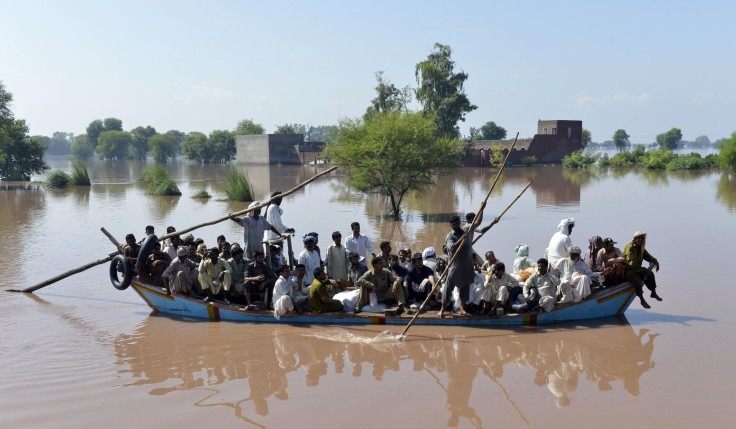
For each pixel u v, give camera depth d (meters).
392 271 10.95
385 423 6.50
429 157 25.50
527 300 10.12
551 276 10.16
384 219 24.66
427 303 10.54
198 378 7.92
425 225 22.81
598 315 10.48
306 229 21.55
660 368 8.07
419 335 9.71
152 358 8.70
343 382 7.74
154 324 10.50
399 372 8.09
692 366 8.12
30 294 12.80
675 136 176.88
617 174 57.91
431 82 71.12
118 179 57.84
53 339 9.60
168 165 113.00
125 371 8.16
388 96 71.25
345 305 10.63
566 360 8.46
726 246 17.19
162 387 7.60
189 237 11.71
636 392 7.27
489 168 71.50
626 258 10.47
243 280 11.05
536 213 25.67
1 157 50.81
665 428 6.30
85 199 34.56
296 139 101.38
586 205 28.88
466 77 72.00
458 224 10.16
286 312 10.37
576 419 6.54
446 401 7.10
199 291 11.23
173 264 10.98
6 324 10.48
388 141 25.03
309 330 10.03
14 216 25.94
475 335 9.68
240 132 130.12
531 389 7.44
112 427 6.45
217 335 9.81
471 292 10.18
